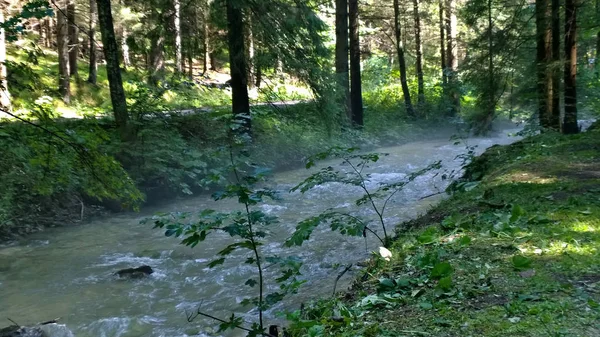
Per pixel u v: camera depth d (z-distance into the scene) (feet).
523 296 11.46
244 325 18.10
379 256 17.53
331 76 53.36
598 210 17.48
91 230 33.78
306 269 23.91
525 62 52.29
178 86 53.01
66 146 19.15
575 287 11.80
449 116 89.51
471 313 11.03
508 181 24.27
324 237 29.01
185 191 41.63
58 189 36.19
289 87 97.09
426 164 56.65
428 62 115.44
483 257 14.47
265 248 27.66
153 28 50.34
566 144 33.88
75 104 73.97
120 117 41.34
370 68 116.78
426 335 10.27
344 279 21.50
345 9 72.02
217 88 93.66
